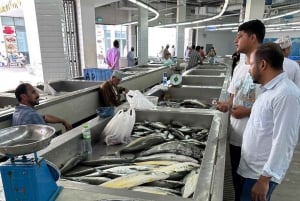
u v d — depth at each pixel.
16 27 10.49
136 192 0.94
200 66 6.47
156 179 1.25
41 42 4.52
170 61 7.24
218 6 13.47
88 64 6.37
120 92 3.77
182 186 1.24
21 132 0.86
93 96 3.52
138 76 4.74
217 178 1.07
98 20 13.30
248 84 1.71
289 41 2.42
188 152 1.62
